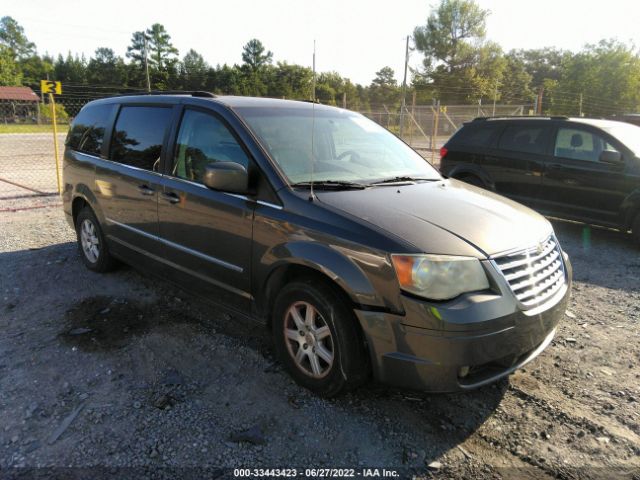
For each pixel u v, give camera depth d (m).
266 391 3.13
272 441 2.69
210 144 3.66
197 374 3.31
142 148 4.27
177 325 4.01
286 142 3.54
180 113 3.98
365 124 4.50
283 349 3.21
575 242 7.15
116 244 4.66
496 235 2.88
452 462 2.58
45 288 4.74
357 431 2.79
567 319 4.39
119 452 2.56
